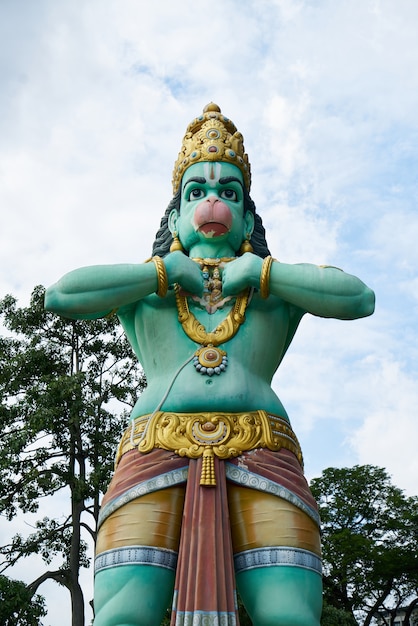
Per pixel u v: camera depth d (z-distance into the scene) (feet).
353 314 18.26
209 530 15.79
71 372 60.70
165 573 16.05
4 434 55.72
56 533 58.29
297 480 17.07
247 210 21.57
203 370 17.61
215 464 16.52
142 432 17.31
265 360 18.53
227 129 22.15
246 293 18.70
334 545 82.17
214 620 14.89
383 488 88.28
